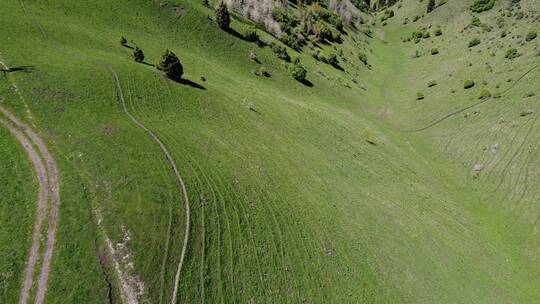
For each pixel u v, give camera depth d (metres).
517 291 38.84
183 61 65.00
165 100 48.38
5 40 46.84
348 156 54.38
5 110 35.81
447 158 62.91
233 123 50.56
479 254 42.38
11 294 23.53
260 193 38.47
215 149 42.19
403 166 57.44
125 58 56.38
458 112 73.44
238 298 28.64
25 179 30.12
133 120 41.25
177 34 74.19
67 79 42.91
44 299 23.55
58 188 29.89
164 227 29.62
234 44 79.88
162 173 34.50
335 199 43.38
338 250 36.50
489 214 49.88
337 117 67.94
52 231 26.98
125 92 45.84
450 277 38.34
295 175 44.62
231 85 63.47
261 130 51.72
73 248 26.31
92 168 32.22
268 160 45.12
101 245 26.95
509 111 66.62
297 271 32.81
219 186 36.38
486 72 82.81
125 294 25.05
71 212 28.34
